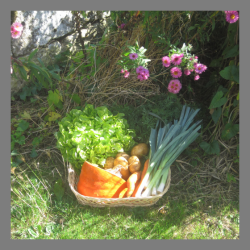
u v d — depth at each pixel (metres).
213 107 2.06
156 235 1.73
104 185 1.82
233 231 1.77
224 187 2.12
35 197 1.95
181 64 2.05
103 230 1.76
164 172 1.96
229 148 2.27
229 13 1.80
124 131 2.14
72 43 2.84
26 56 2.53
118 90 2.47
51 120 2.40
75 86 2.46
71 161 2.00
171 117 2.32
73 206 1.92
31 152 2.31
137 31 2.31
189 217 1.87
